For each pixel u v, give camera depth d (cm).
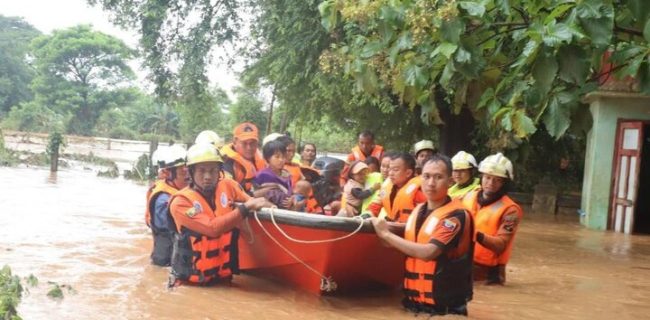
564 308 589
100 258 674
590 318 561
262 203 557
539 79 356
